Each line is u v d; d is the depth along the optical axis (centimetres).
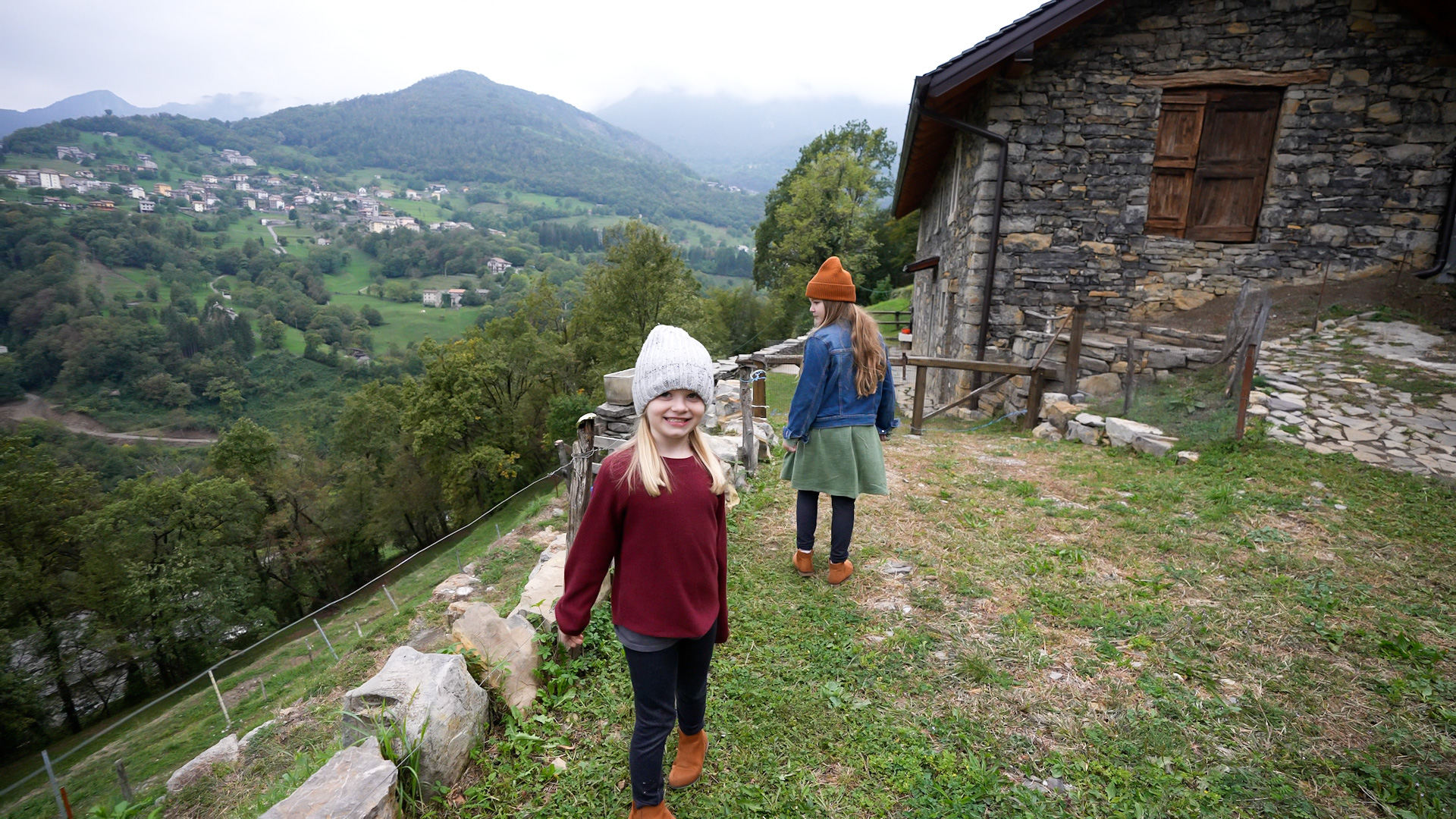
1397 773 213
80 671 3009
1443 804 199
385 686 223
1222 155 935
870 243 4431
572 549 189
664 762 233
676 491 179
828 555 395
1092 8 858
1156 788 211
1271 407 669
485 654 271
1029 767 225
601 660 289
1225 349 662
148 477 3362
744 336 4566
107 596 3014
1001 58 879
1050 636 305
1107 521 449
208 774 430
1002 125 955
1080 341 807
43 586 2934
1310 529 426
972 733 240
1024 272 988
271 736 482
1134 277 966
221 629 3197
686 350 176
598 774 226
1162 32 916
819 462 335
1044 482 547
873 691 267
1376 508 457
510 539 979
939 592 349
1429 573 358
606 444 629
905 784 215
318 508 3912
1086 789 213
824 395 332
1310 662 278
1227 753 227
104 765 1086
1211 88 923
